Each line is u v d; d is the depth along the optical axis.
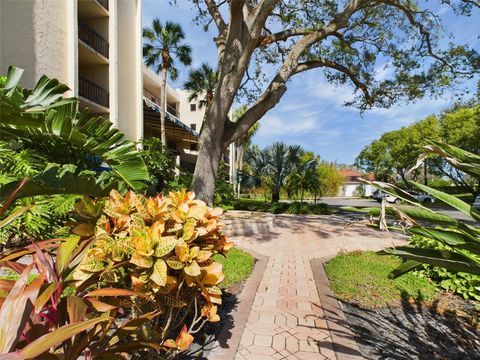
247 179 23.31
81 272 1.43
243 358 2.21
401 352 2.29
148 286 1.53
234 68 7.07
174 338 2.34
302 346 2.38
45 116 2.74
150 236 1.55
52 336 0.82
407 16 9.27
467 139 17.48
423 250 1.37
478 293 3.31
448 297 3.43
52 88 2.81
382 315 2.95
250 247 6.43
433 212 1.24
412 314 2.98
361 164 36.91
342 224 10.50
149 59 14.73
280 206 15.43
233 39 7.07
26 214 2.79
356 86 10.93
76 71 8.60
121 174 3.47
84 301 1.12
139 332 1.54
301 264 5.03
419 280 3.86
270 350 2.32
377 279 3.84
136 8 12.75
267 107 7.90
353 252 5.49
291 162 19.00
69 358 1.10
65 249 1.40
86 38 9.93
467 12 9.25
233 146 34.31
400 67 10.68
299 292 3.61
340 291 3.48
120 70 11.89
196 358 2.16
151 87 21.73
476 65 9.76
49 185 2.17
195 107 26.83
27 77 7.30
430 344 2.42
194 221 1.74
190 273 1.56
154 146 10.34
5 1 6.79
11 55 6.93
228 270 4.18
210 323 2.67
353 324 2.75
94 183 2.48
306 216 13.33
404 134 24.16
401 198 1.35
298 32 9.16
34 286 0.93
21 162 3.49
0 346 0.78
